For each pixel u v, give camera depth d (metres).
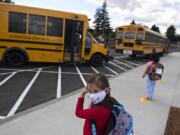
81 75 11.95
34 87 8.66
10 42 12.83
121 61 21.78
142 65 19.62
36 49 13.31
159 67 7.75
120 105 2.32
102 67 15.84
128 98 8.02
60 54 13.87
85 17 14.31
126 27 23.30
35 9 13.04
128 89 9.45
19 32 12.89
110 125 2.21
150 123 5.85
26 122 5.29
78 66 15.24
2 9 12.52
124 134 2.25
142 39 22.67
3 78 9.88
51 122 5.40
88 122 2.31
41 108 6.26
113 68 15.90
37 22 13.15
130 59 24.88
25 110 6.08
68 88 8.89
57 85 9.27
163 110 7.00
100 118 2.21
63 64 15.51
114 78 11.80
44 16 13.25
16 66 13.16
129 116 2.30
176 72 16.62
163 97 8.65
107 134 2.21
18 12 12.75
